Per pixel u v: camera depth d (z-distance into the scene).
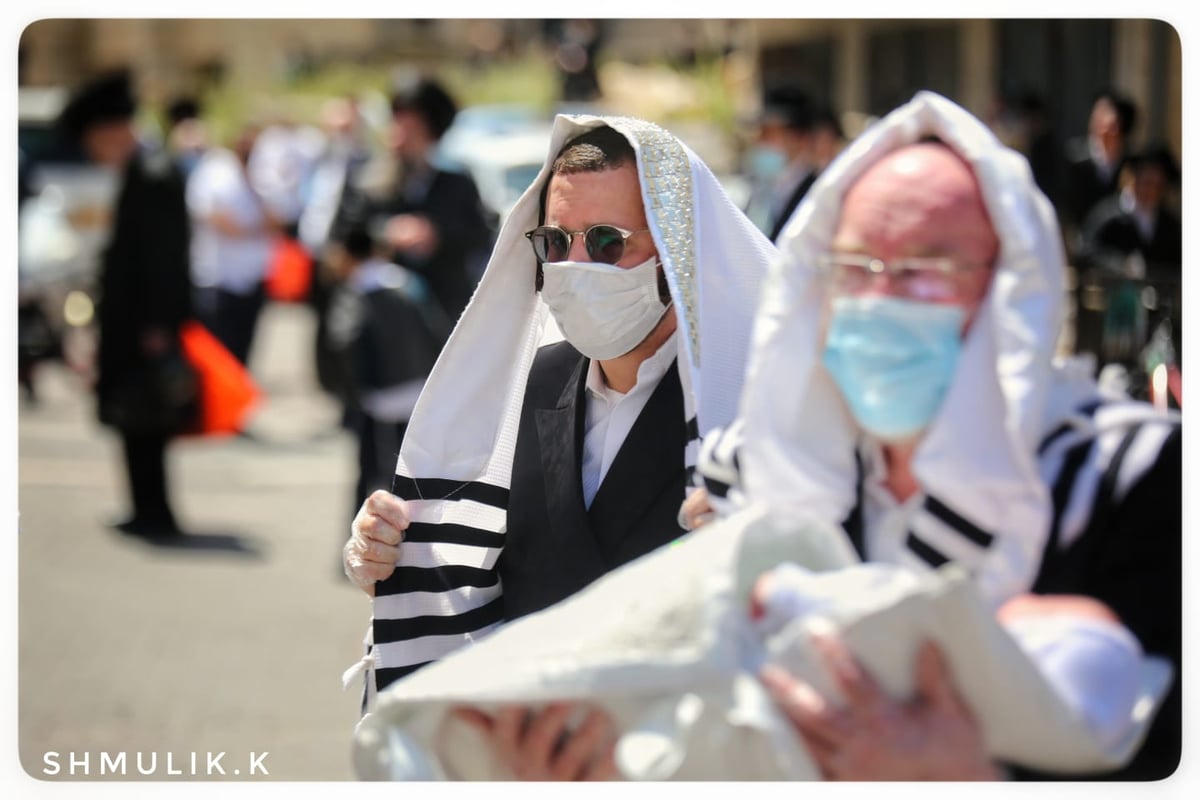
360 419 8.34
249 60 30.16
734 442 2.53
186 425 9.22
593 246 3.10
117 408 9.20
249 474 11.62
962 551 2.16
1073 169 11.07
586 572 3.05
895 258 2.17
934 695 2.05
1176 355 6.50
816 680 2.06
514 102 26.38
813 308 2.29
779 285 2.30
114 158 9.19
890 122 2.25
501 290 3.26
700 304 3.04
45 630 7.57
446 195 8.92
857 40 20.84
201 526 9.96
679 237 3.04
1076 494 2.18
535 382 3.25
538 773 2.33
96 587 8.45
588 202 3.10
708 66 23.78
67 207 19.52
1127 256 9.27
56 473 11.55
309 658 7.18
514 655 2.25
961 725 2.04
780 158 10.70
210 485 11.23
